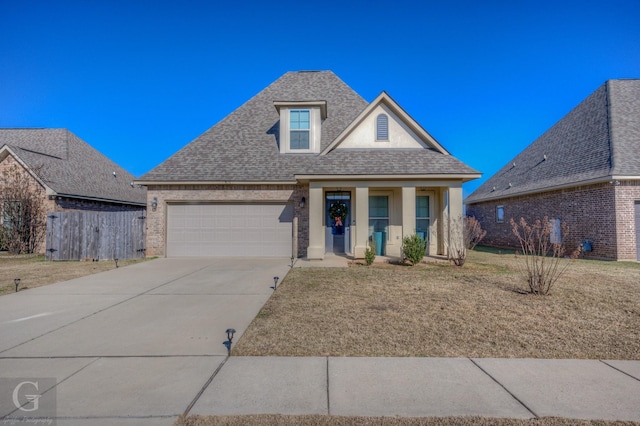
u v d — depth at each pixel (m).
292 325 5.28
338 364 3.94
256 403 3.13
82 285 8.34
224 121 16.48
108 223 13.62
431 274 9.55
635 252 12.62
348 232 14.36
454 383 3.50
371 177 12.16
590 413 2.97
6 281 8.88
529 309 6.07
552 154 17.44
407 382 3.51
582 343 4.56
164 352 4.29
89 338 4.78
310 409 3.04
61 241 13.52
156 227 13.91
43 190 16.19
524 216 17.84
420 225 14.36
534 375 3.67
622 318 5.58
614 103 15.43
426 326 5.22
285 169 14.09
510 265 11.35
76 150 21.52
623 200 12.77
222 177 13.73
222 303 6.62
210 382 3.52
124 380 3.56
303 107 14.94
